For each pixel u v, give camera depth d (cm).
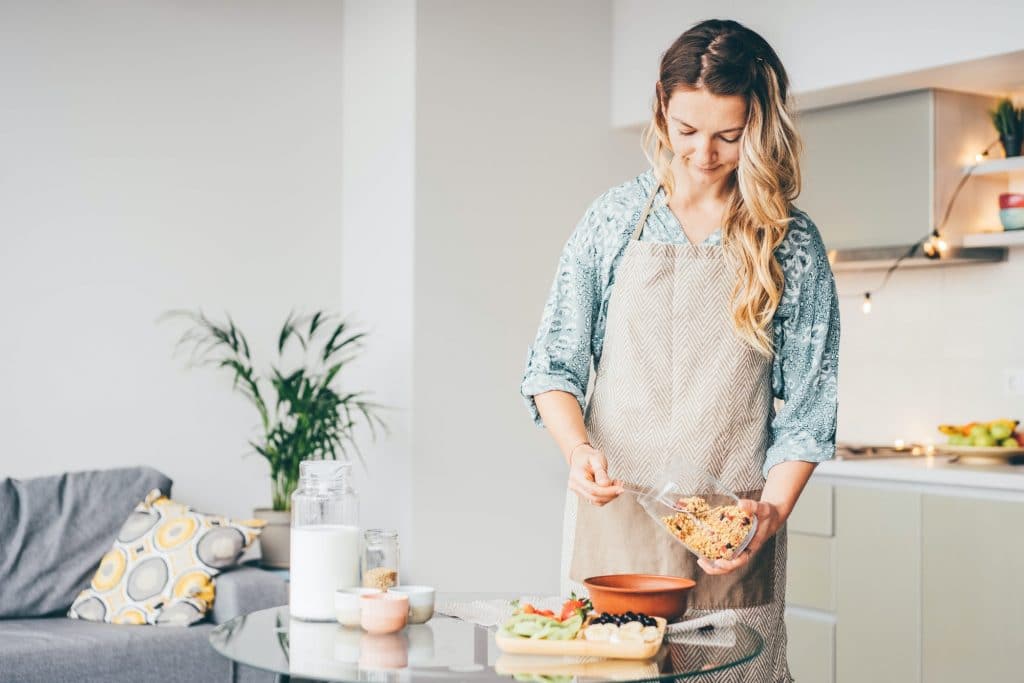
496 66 464
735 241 201
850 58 413
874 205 433
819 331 205
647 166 511
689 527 188
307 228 472
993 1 373
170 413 438
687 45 194
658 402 203
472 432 456
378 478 454
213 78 452
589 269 210
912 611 389
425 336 445
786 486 198
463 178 455
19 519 367
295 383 425
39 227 413
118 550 370
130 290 430
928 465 398
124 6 432
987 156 436
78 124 421
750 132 194
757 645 175
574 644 172
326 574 206
